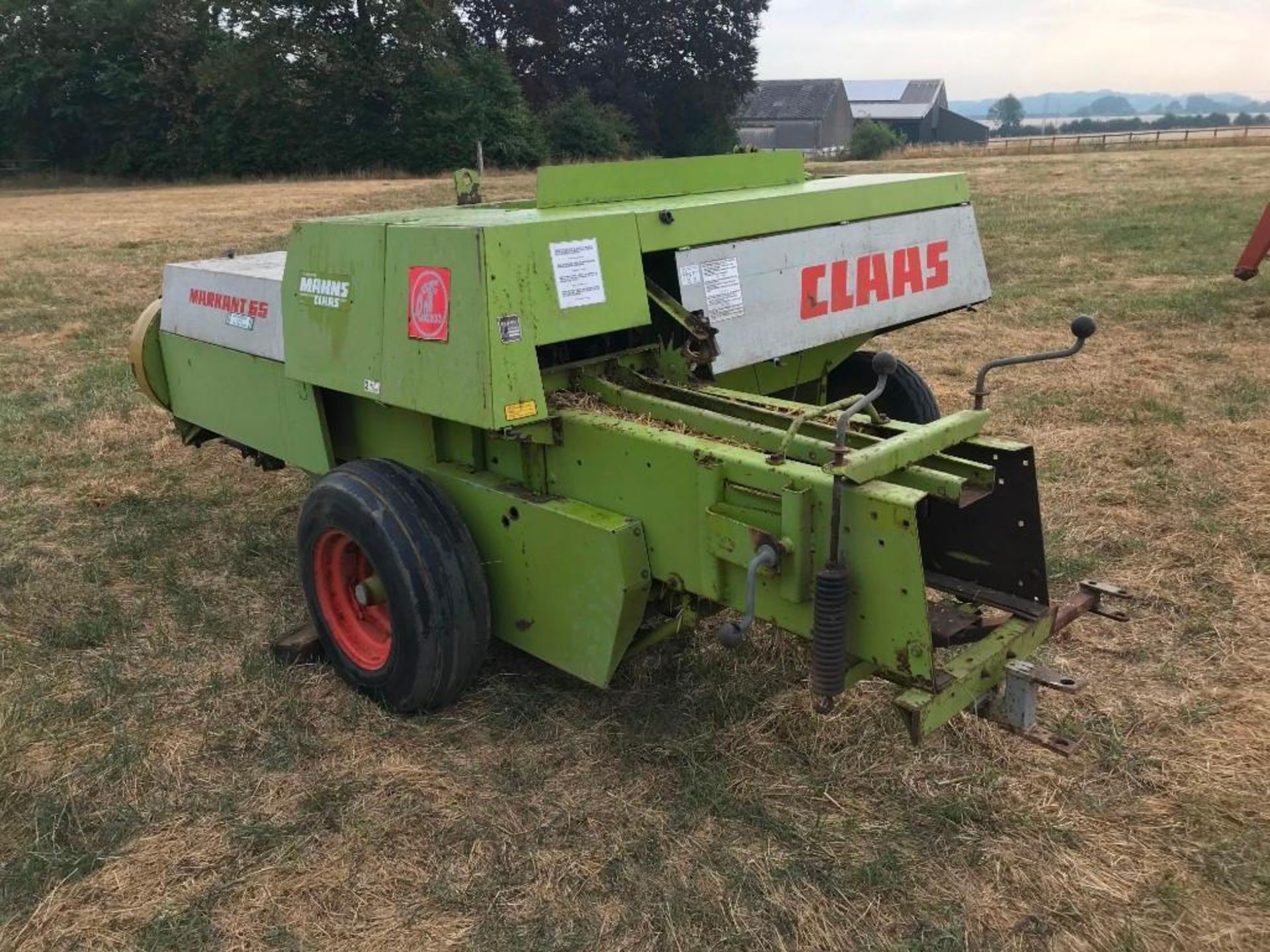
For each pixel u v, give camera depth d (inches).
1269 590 160.6
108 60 1622.8
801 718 131.0
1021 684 102.4
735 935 99.8
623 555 113.3
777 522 101.8
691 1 1895.9
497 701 138.0
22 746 131.8
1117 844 109.6
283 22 1491.1
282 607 169.6
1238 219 583.8
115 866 111.3
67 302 460.1
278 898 106.5
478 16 1881.2
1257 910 101.0
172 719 138.1
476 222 115.8
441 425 137.6
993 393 267.7
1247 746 124.3
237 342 165.5
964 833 111.6
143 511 212.7
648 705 135.3
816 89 3250.5
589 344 131.2
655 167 148.4
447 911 104.5
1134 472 208.4
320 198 992.9
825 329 145.9
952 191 168.1
